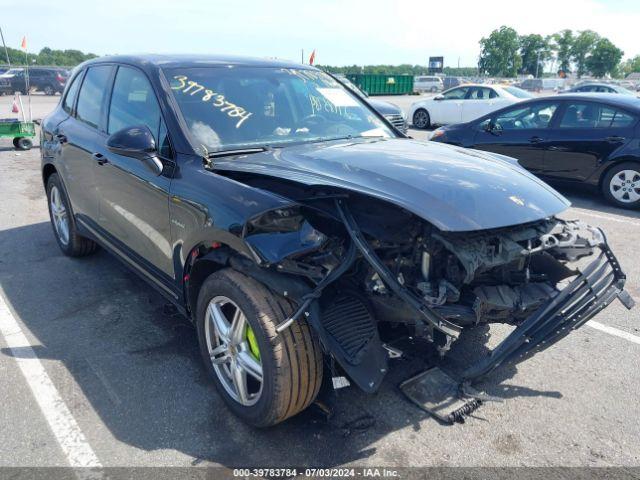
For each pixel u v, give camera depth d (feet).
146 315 13.19
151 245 11.23
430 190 8.62
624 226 21.66
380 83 123.03
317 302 7.97
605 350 11.93
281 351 8.09
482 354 11.41
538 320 8.82
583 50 341.62
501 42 337.93
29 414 9.52
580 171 25.49
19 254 17.33
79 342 11.94
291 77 13.29
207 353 9.86
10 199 24.61
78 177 14.37
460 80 173.78
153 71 11.70
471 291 8.68
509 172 10.30
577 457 8.62
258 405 8.67
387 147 11.17
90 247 16.57
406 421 9.36
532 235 9.00
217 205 8.75
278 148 10.96
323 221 8.78
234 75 12.41
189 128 10.61
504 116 28.07
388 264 8.63
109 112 13.12
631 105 23.97
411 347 10.98
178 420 9.37
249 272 8.31
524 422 9.44
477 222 8.18
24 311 13.38
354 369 7.90
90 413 9.54
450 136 29.94
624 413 9.73
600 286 9.50
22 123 38.50
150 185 10.66
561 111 25.98
